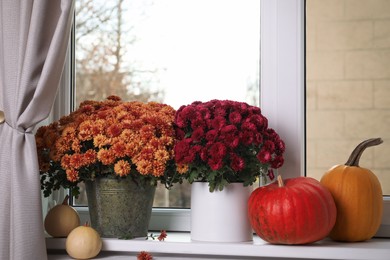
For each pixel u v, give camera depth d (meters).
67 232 1.67
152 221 1.87
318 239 1.53
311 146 1.82
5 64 1.58
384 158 1.79
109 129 1.60
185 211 1.87
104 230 1.66
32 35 1.54
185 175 1.65
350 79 1.81
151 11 1.93
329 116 1.82
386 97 1.80
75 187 1.71
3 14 1.60
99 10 1.95
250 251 1.54
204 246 1.57
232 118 1.56
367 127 1.80
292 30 1.80
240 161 1.54
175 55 1.91
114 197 1.64
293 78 1.80
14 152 1.52
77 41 1.95
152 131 1.61
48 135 1.65
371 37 1.81
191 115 1.58
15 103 1.56
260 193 1.55
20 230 1.50
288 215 1.48
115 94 1.94
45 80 1.53
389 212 1.75
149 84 1.92
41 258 1.52
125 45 1.94
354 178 1.60
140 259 1.56
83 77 1.95
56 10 1.58
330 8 1.83
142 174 1.62
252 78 1.87
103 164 1.64
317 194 1.51
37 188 1.53
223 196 1.60
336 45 1.82
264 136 1.61
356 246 1.54
